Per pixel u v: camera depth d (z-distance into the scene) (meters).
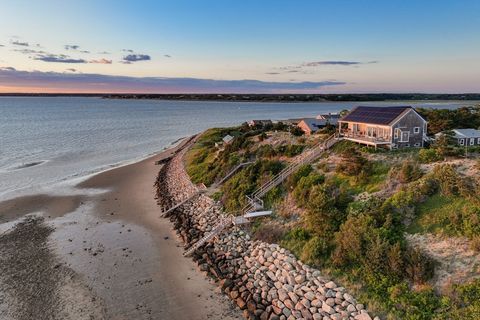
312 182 32.41
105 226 38.56
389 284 21.23
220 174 47.12
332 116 81.38
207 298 25.25
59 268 29.52
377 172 31.22
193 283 27.19
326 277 23.64
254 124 93.56
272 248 28.27
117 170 65.50
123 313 23.78
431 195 25.53
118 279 27.84
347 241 24.14
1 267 29.72
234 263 28.78
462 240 21.56
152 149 91.62
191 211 40.62
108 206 45.09
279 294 23.88
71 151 85.44
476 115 52.16
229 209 37.09
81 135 115.56
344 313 20.72
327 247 25.48
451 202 24.19
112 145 96.94
